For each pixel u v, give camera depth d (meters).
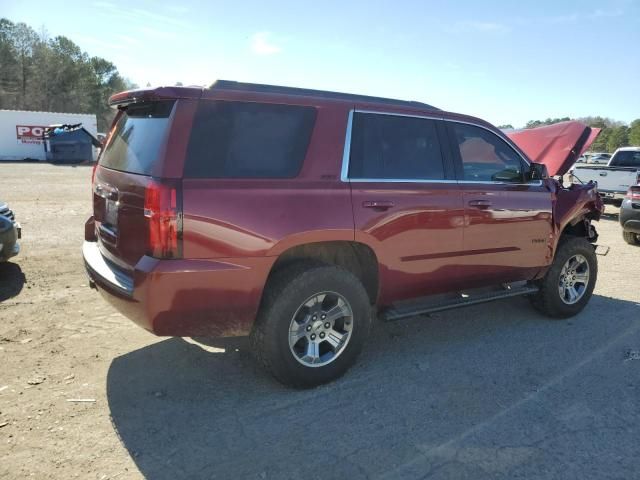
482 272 4.57
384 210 3.82
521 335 4.89
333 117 3.72
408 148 4.10
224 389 3.68
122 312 3.34
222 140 3.29
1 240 5.81
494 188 4.55
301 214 3.46
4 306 5.13
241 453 2.95
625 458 2.98
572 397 3.69
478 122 4.59
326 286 3.60
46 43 81.62
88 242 4.36
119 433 3.10
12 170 24.50
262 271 3.35
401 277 4.04
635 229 9.50
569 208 5.12
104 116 85.19
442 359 4.30
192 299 3.16
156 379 3.79
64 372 3.84
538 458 2.96
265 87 3.56
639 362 4.31
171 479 2.71
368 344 4.59
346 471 2.81
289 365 3.56
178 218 3.06
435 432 3.21
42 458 2.84
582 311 5.66
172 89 3.19
